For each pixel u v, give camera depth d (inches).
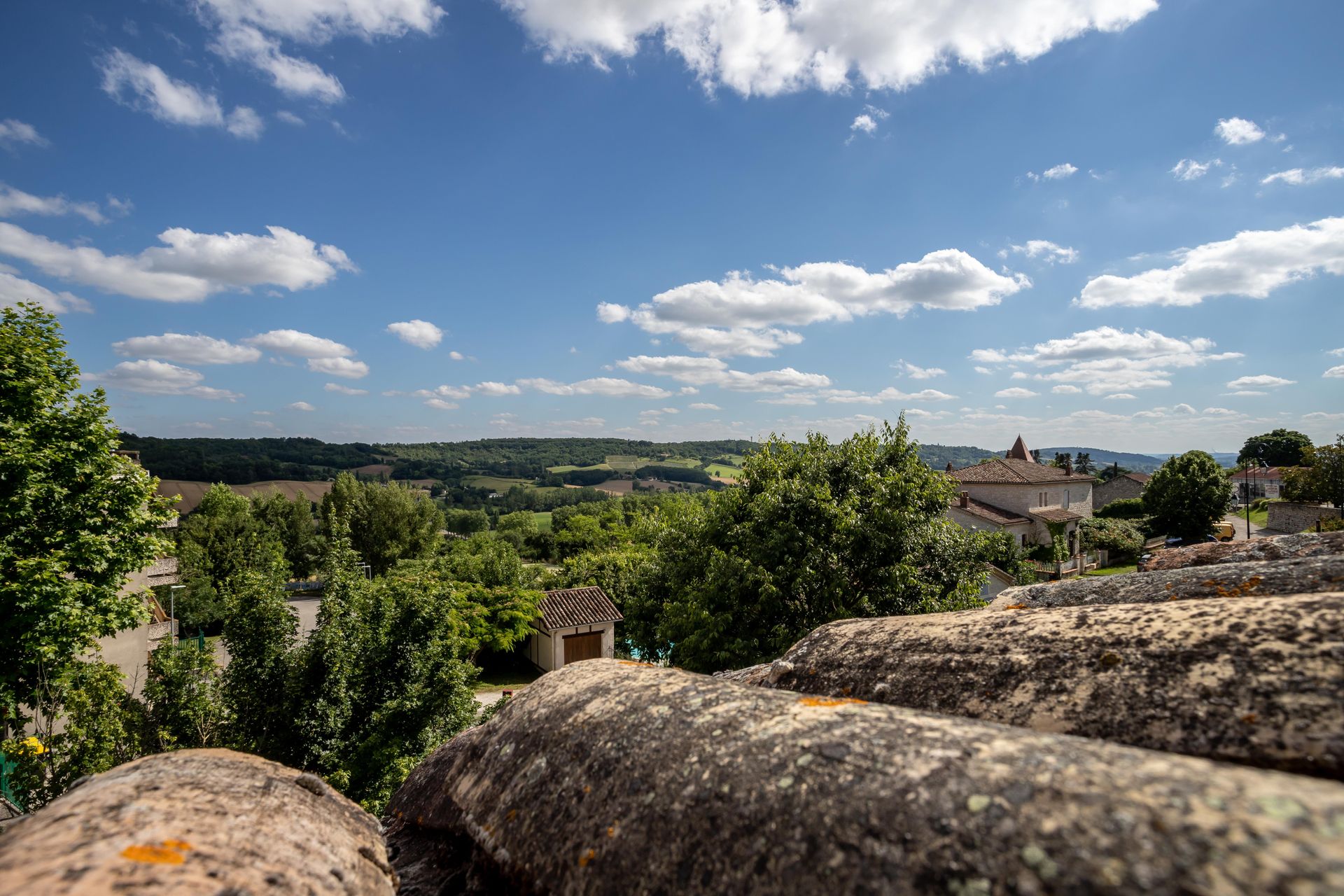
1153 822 36.0
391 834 96.5
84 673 340.2
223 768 72.1
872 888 39.6
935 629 95.0
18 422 446.9
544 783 71.9
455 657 481.4
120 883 40.7
